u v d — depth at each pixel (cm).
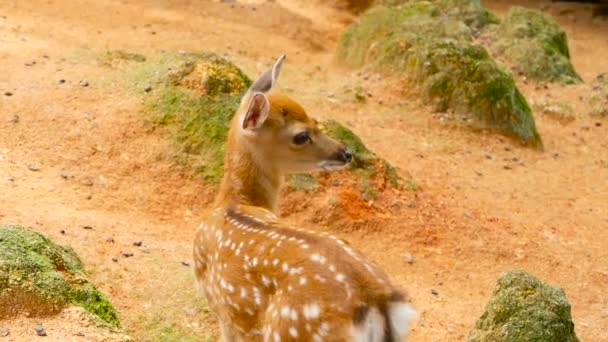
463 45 1800
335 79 1906
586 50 2502
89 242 1060
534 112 1912
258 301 739
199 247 837
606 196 1545
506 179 1553
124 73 1489
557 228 1400
